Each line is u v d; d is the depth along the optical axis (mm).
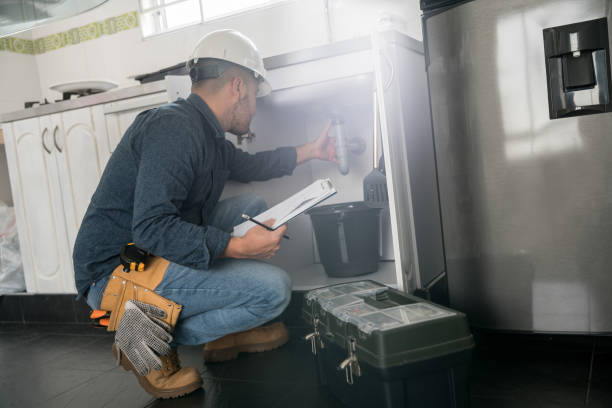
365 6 2535
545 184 1524
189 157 1248
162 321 1322
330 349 1292
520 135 1538
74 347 2078
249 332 1741
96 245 1350
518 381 1332
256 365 1621
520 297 1593
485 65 1560
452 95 1626
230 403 1358
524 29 1498
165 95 2010
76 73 3451
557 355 1483
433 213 1978
